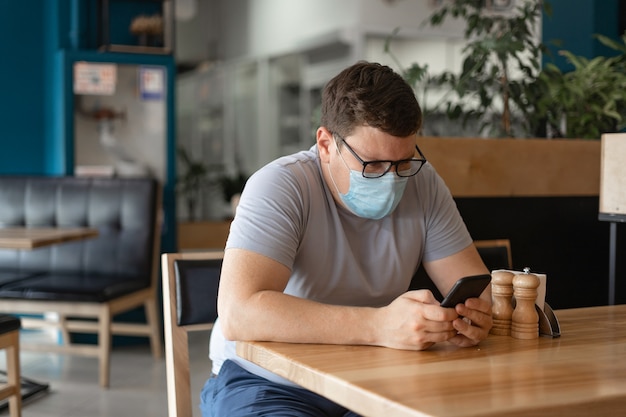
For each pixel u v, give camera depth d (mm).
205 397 1771
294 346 1413
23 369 4309
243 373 1699
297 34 7277
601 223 3000
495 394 1091
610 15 4461
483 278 1416
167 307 1889
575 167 2932
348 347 1400
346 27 6535
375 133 1530
